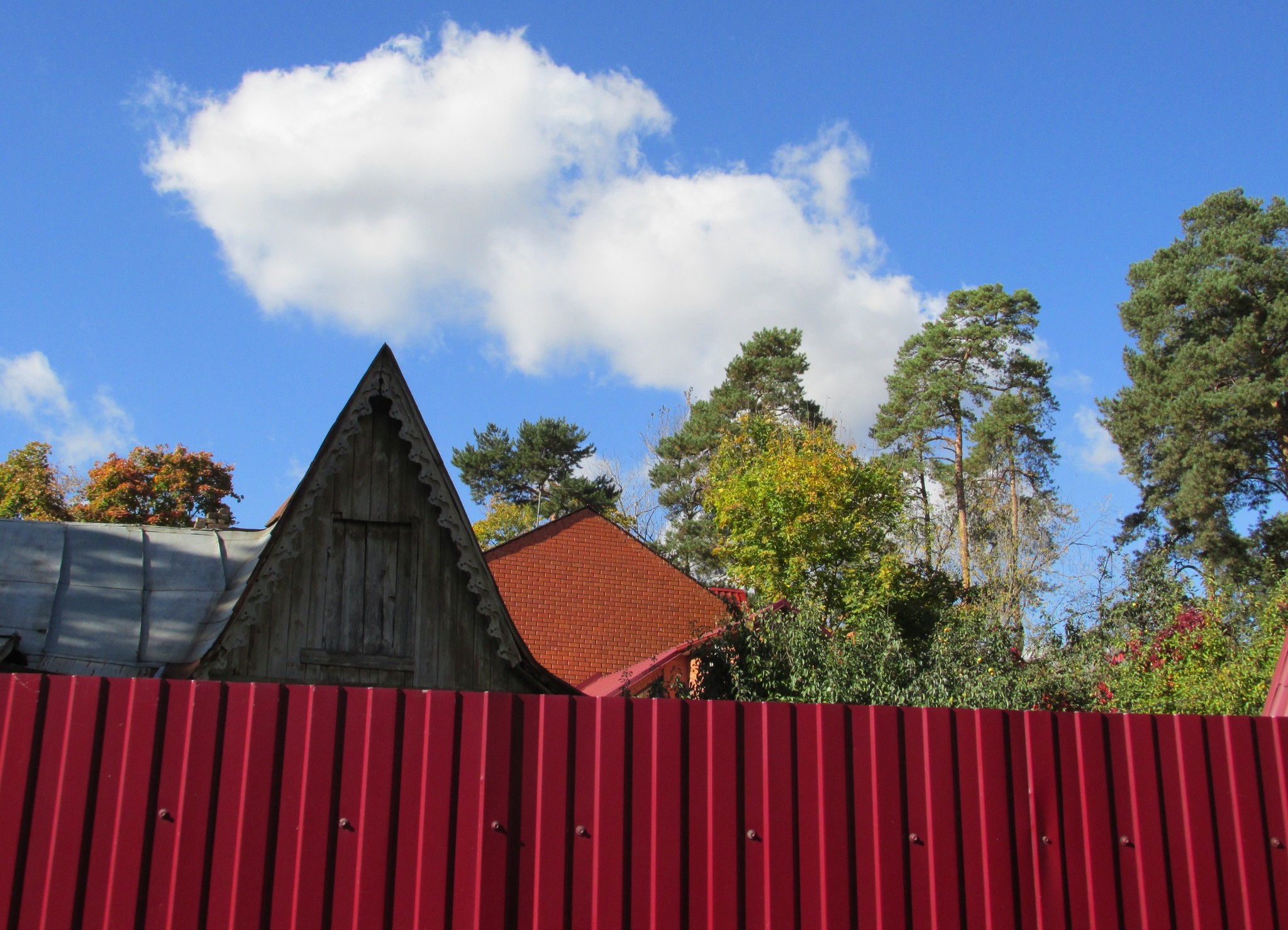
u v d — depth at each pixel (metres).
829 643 20.19
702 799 6.78
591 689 24.33
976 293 46.09
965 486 45.16
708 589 28.47
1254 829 7.38
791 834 6.83
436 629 11.46
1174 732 7.48
